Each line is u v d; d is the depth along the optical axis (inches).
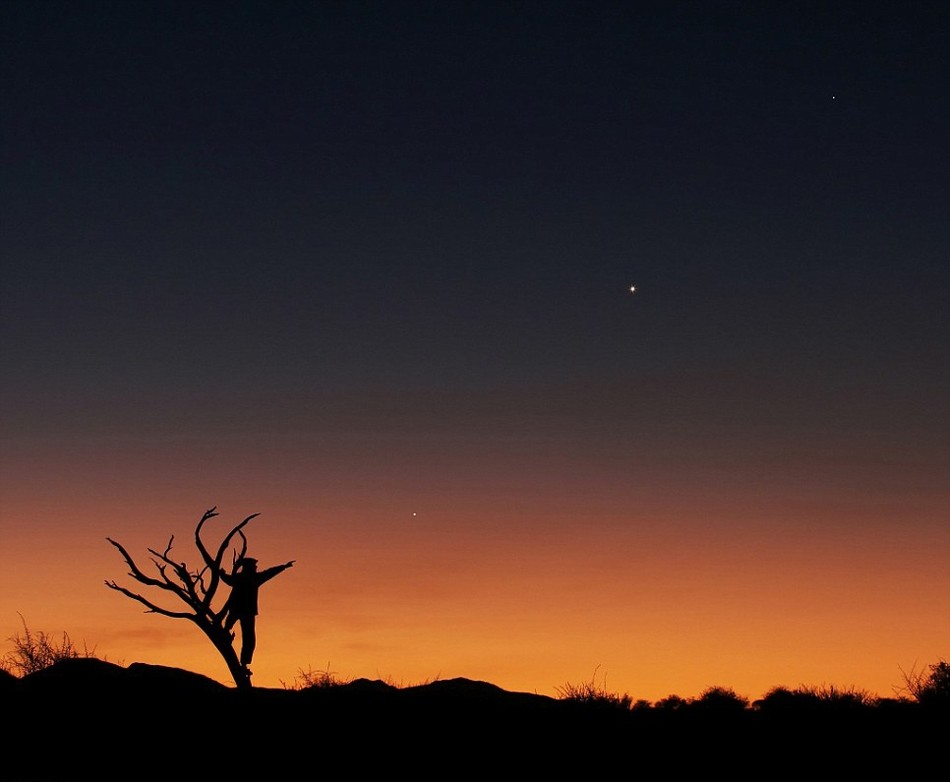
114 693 1196.5
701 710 1162.0
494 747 1079.6
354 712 1149.1
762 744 1077.8
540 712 1167.0
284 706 1165.7
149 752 1072.8
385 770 1032.8
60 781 999.6
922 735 1075.3
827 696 1165.7
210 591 1226.6
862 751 1051.9
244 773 1029.8
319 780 1012.5
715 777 1013.2
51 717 1153.4
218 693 1208.2
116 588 1232.2
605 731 1120.2
